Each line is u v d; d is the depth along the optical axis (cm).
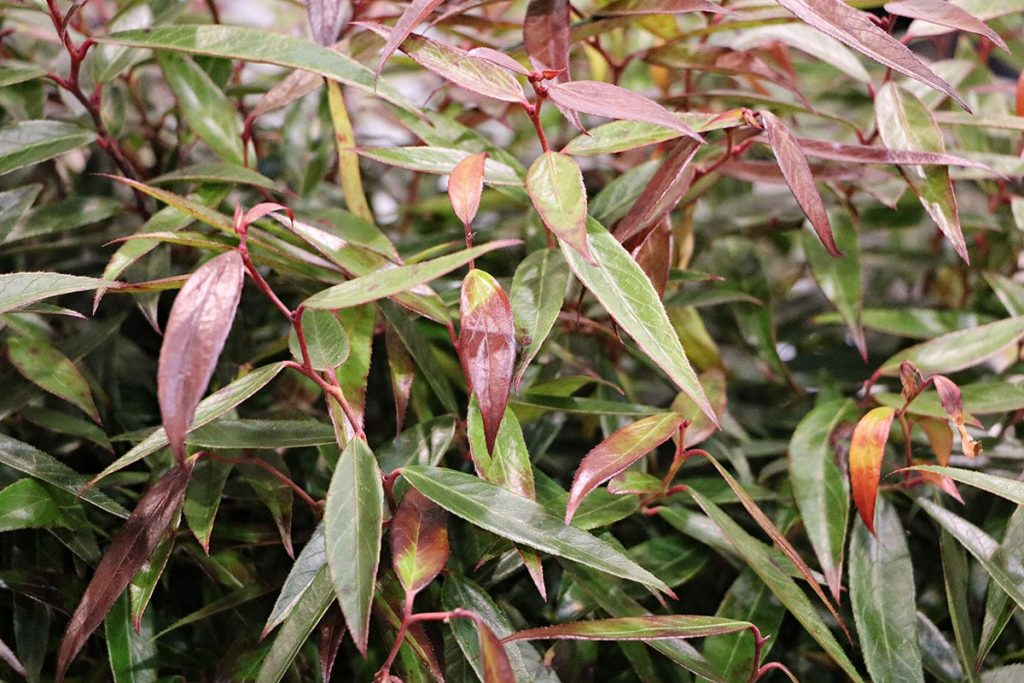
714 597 76
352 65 69
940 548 74
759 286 85
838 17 64
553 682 64
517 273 65
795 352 92
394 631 64
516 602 72
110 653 65
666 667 70
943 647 70
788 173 64
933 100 82
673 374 58
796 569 68
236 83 87
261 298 82
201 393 53
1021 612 71
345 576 56
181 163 82
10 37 89
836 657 62
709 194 91
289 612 61
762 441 80
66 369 70
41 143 73
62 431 70
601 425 79
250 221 58
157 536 63
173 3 77
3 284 61
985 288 87
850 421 73
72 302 83
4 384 71
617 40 87
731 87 90
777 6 72
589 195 88
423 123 74
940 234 86
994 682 67
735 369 90
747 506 64
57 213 75
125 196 83
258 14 102
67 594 67
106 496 65
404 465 67
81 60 72
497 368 59
